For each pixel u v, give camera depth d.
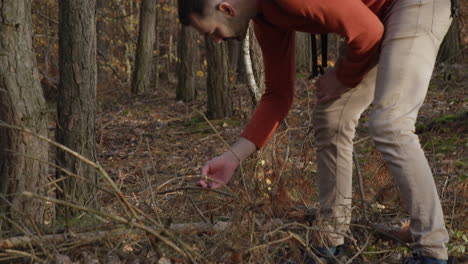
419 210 2.46
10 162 3.20
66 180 3.83
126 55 20.53
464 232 3.34
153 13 15.48
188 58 13.00
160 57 23.06
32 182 3.25
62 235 2.68
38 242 2.48
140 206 3.54
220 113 9.88
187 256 2.49
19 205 3.20
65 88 3.87
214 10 2.45
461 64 11.57
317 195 4.08
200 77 18.61
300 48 14.08
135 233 2.77
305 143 4.57
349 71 2.59
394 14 2.51
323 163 2.91
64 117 3.88
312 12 2.33
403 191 2.47
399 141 2.43
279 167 4.02
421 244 2.48
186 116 10.82
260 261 2.49
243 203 2.77
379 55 2.59
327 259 2.87
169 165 6.35
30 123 3.23
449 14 2.50
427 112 8.32
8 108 3.17
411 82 2.45
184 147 7.69
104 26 18.56
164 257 2.57
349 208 2.89
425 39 2.45
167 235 2.72
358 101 2.79
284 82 2.82
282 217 3.05
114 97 15.53
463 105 8.38
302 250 2.89
